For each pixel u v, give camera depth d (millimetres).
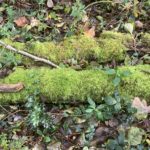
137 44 1842
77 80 1624
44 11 2109
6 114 1640
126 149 1421
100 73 1639
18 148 1513
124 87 1592
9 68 1791
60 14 2119
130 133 1457
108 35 1900
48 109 1640
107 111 1551
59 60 1815
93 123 1548
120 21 2020
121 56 1794
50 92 1618
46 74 1666
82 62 1798
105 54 1801
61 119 1590
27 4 2178
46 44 1866
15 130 1581
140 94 1581
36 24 2025
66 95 1610
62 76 1646
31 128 1568
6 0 2199
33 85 1639
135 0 2061
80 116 1584
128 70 1636
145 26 1988
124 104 1569
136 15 2031
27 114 1633
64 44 1863
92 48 1820
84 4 2172
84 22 2031
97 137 1511
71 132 1545
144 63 1762
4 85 1637
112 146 1425
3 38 1948
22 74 1683
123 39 1859
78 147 1490
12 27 2010
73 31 1972
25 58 1820
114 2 2111
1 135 1548
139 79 1595
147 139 1468
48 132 1554
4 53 1818
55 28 2002
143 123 1525
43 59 1791
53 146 1508
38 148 1513
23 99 1640
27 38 1968
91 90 1604
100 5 2145
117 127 1522
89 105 1593
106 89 1595
